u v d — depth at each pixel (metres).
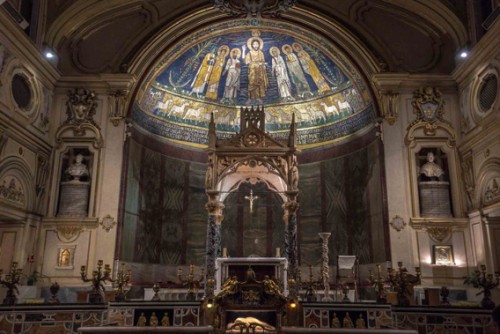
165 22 16.53
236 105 19.81
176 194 17.84
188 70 18.22
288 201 14.30
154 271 16.36
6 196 12.92
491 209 13.41
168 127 18.25
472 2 14.86
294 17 16.58
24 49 13.52
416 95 15.88
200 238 18.20
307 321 10.30
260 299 10.38
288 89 19.31
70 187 15.23
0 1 10.87
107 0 15.67
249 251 18.78
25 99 14.02
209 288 12.52
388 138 15.61
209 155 14.76
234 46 18.36
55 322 10.25
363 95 16.78
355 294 13.92
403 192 15.16
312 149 18.75
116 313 10.36
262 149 14.73
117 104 15.82
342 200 17.41
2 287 13.49
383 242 15.00
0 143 12.45
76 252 14.63
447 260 14.52
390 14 16.39
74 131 15.70
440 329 9.84
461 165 15.32
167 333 6.02
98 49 16.34
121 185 15.23
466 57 14.45
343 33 16.31
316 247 17.66
